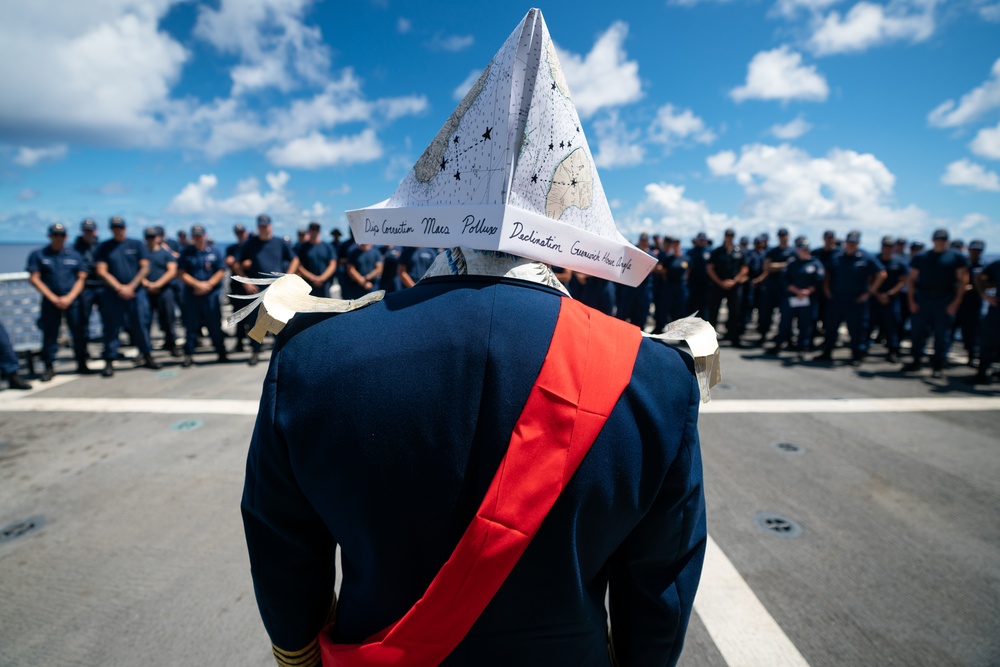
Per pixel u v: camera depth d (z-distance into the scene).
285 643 0.75
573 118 0.67
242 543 2.68
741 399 5.31
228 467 3.53
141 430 4.21
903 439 4.21
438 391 0.57
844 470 3.62
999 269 5.86
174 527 2.82
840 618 2.21
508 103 0.61
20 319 6.62
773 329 10.80
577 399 0.57
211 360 6.98
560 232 0.62
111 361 6.04
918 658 2.00
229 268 8.19
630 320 8.77
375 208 0.73
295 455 0.59
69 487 3.25
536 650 0.61
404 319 0.61
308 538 0.69
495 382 0.56
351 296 7.92
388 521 0.57
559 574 0.59
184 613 2.20
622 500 0.60
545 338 0.59
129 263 6.11
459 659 0.60
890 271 7.82
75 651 2.00
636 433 0.60
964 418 4.74
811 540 2.77
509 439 0.56
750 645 2.07
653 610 0.70
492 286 0.63
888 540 2.77
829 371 6.68
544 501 0.55
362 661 0.60
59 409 4.74
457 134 0.66
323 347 0.61
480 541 0.54
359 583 0.64
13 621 2.15
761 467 3.66
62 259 5.75
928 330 6.64
